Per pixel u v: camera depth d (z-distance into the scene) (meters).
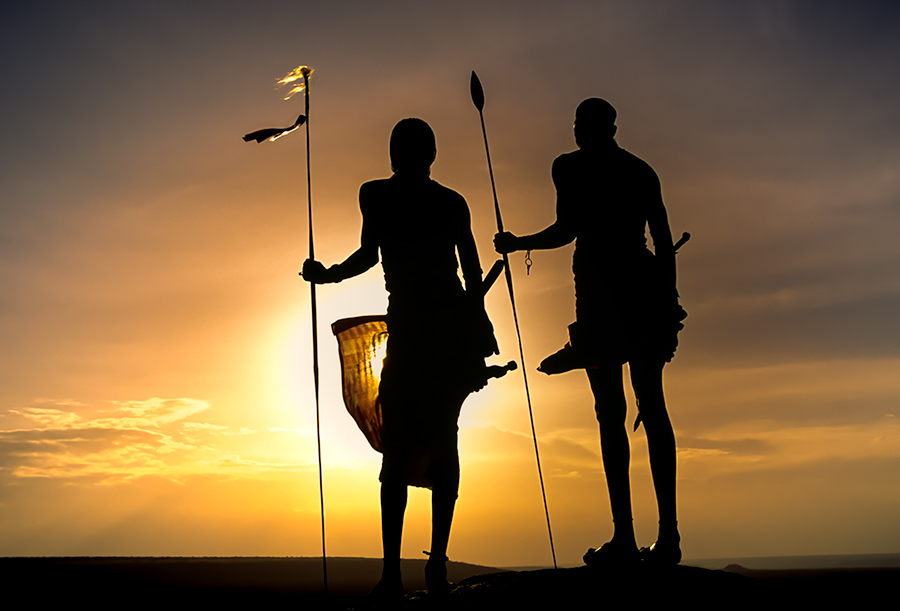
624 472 4.00
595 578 3.46
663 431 3.95
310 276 3.90
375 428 3.95
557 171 4.34
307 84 4.28
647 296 4.07
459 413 3.75
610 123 4.32
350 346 3.99
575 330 4.21
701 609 3.18
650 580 3.42
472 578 3.78
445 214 3.85
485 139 4.65
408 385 3.65
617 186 4.20
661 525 3.88
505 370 3.93
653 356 4.00
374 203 3.88
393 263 3.80
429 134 3.94
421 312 3.72
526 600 3.31
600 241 4.17
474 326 3.85
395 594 3.42
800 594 3.35
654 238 4.20
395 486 3.57
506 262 4.27
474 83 4.72
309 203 4.02
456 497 3.66
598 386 4.11
